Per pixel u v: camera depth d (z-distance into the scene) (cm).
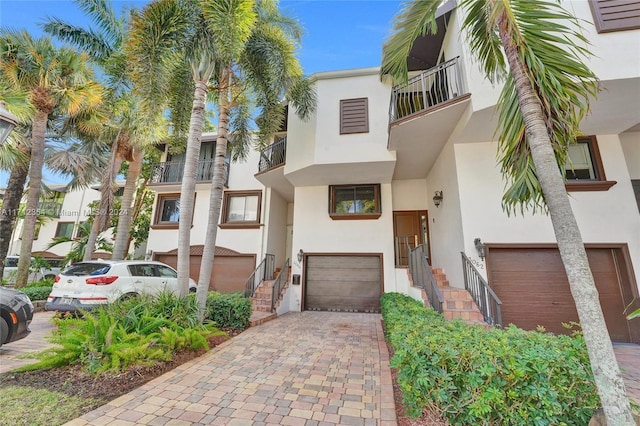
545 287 604
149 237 1169
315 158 804
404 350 255
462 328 318
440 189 825
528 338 275
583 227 605
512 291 610
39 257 1315
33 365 347
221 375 376
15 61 776
